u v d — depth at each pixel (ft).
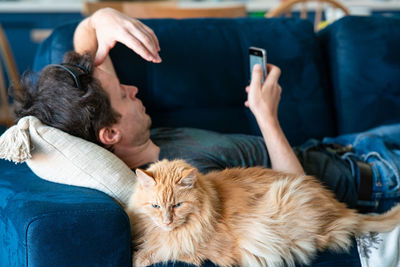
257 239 3.63
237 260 3.65
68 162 3.77
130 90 4.70
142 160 4.61
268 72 5.16
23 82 4.27
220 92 5.87
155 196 3.45
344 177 4.90
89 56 4.41
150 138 5.00
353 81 6.29
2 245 3.73
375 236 4.08
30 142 3.64
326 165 5.00
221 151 4.60
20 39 14.11
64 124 3.95
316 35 6.98
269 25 6.33
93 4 10.27
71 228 3.24
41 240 3.17
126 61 5.49
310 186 4.08
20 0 14.48
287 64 6.17
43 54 5.46
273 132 4.74
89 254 3.32
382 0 14.49
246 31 6.17
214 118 5.82
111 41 4.62
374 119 6.29
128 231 3.46
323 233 3.86
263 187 3.99
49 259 3.21
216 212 3.64
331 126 6.33
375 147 5.24
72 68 4.15
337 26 6.51
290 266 3.69
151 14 8.99
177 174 3.55
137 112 4.56
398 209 4.26
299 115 6.11
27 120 3.71
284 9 9.39
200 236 3.51
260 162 4.81
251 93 4.83
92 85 4.10
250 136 5.09
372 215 4.43
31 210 3.26
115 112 4.29
